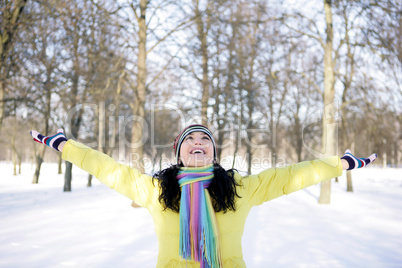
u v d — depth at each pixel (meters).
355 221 7.76
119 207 9.98
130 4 11.10
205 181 1.86
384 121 14.67
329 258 4.83
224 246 1.80
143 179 1.95
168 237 1.83
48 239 5.89
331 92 11.62
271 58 16.20
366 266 4.48
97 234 6.30
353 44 12.17
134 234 6.30
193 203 1.79
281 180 1.90
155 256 4.88
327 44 11.78
